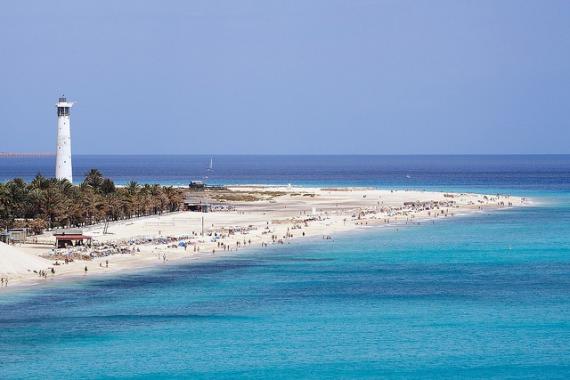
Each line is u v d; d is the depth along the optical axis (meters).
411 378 164.75
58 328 197.38
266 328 199.50
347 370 169.12
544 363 173.25
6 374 165.12
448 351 181.50
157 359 174.88
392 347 184.25
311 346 184.75
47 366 170.00
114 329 197.00
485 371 168.62
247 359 175.62
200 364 172.00
